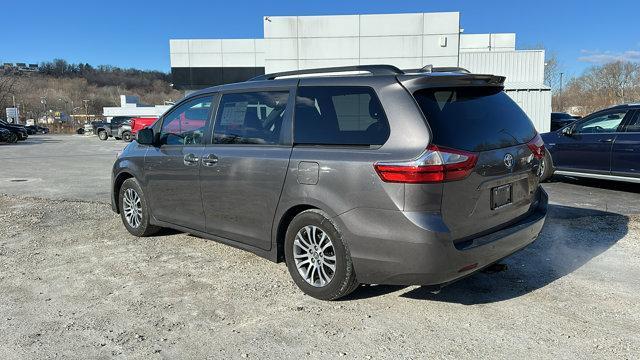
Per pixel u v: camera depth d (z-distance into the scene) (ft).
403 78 11.60
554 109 198.80
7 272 15.35
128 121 120.16
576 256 16.47
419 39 60.29
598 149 29.07
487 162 11.47
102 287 14.03
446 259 10.81
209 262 16.08
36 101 343.46
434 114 11.20
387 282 11.53
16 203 26.58
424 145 10.76
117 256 16.85
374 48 61.00
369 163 11.29
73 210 24.43
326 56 61.62
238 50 108.27
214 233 15.49
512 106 13.41
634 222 20.79
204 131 15.74
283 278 14.56
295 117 13.20
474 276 14.66
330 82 12.76
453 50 59.88
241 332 11.27
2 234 19.98
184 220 16.56
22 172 42.55
